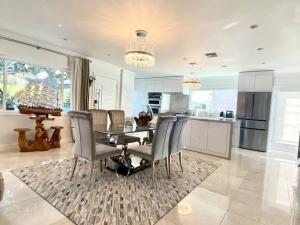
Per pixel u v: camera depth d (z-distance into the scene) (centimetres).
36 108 399
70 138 508
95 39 384
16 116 405
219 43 364
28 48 414
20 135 385
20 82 416
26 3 255
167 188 268
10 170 291
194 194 255
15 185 245
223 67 568
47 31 360
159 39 356
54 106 475
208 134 488
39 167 311
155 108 815
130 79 704
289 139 615
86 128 251
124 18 281
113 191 247
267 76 584
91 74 550
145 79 866
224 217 205
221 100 737
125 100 685
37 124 406
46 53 445
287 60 457
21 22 322
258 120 595
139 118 390
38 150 404
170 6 241
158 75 789
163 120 272
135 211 204
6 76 392
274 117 630
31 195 223
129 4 242
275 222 201
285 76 608
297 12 238
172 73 720
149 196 240
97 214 194
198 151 505
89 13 273
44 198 218
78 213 194
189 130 519
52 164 328
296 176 352
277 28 287
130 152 304
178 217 200
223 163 415
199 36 334
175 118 293
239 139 621
